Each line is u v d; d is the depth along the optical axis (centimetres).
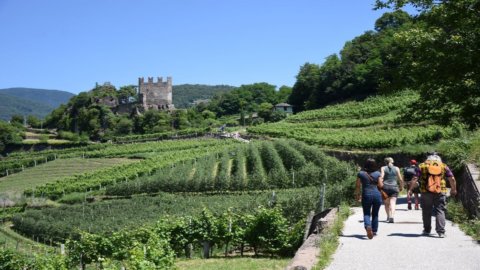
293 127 9450
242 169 5881
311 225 1686
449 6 2167
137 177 6950
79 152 11169
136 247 1516
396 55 2491
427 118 2608
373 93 11612
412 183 1648
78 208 5581
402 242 1253
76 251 2464
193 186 5569
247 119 16012
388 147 5112
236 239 1972
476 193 1458
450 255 1095
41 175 9162
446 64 2139
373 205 1338
